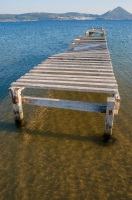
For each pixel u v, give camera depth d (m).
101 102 11.73
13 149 7.52
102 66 10.09
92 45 18.31
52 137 8.18
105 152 7.22
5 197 5.52
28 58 25.48
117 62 21.17
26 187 5.82
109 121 7.34
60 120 9.56
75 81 8.19
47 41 45.31
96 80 8.01
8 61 23.62
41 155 7.14
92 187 5.77
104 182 5.93
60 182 5.96
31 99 7.99
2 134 8.48
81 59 12.16
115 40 43.09
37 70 9.70
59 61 11.88
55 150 7.38
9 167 6.62
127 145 7.61
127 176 6.14
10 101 12.18
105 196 5.48
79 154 7.13
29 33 73.06
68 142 7.83
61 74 9.29
